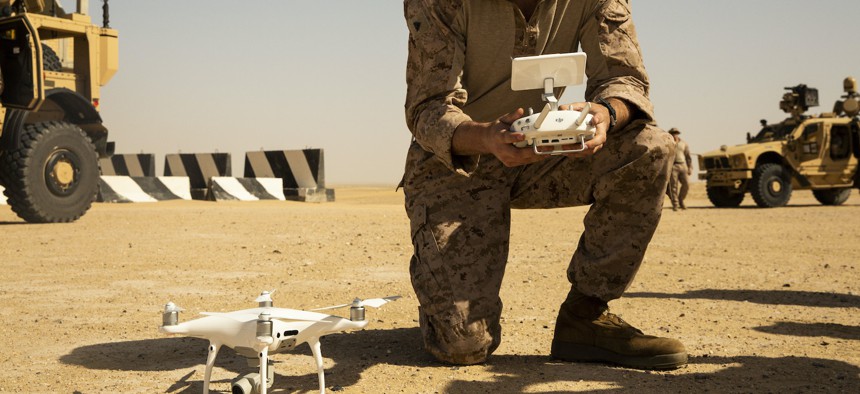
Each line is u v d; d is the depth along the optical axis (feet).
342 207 52.39
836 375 8.98
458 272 9.45
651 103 8.98
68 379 8.93
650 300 14.79
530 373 9.12
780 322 12.49
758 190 59.88
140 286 16.38
